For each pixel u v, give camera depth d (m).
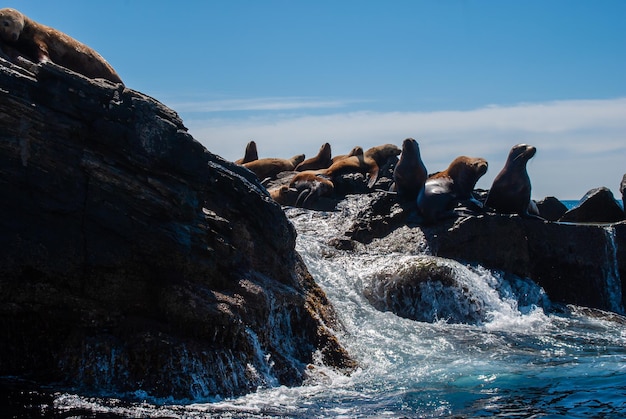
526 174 18.42
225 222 11.30
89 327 9.67
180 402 9.16
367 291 14.95
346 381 10.76
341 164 23.98
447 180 18.70
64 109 9.97
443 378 10.87
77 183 9.95
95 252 9.90
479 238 17.11
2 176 9.61
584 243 18.03
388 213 18.56
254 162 26.08
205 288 10.36
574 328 15.06
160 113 10.66
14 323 9.56
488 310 15.38
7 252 9.52
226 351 10.01
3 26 11.39
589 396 9.88
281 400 9.59
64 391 8.99
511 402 9.62
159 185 10.38
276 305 11.44
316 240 16.98
